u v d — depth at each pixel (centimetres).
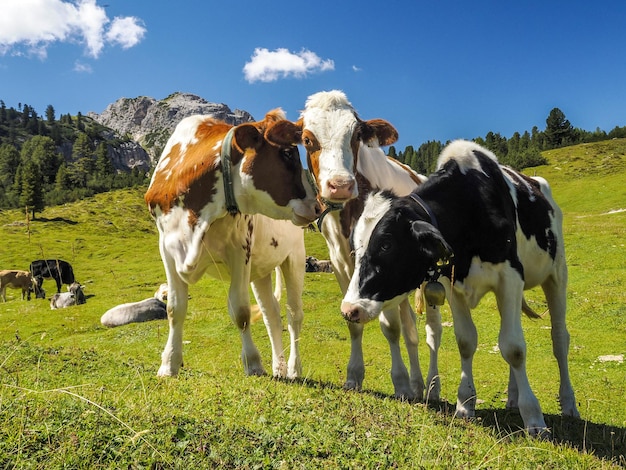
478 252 577
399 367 705
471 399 615
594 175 8844
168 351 651
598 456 526
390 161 852
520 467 427
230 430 400
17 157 16900
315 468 371
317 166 652
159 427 385
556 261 711
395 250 536
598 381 1012
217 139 650
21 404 391
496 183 600
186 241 646
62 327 1844
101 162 17538
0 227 6569
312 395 553
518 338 561
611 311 1585
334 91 687
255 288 819
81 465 329
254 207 644
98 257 5247
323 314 1816
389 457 404
